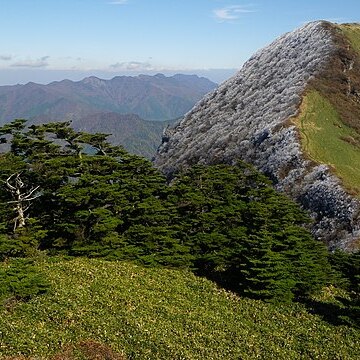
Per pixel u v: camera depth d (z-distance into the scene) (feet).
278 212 164.55
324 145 313.94
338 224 251.39
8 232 154.10
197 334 100.58
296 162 299.99
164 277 137.90
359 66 400.67
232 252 147.23
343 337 112.06
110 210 160.56
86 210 150.20
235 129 386.73
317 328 115.55
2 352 81.56
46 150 165.17
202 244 156.15
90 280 122.93
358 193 261.03
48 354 83.41
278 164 307.58
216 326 107.14
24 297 106.32
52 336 89.15
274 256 133.39
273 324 115.55
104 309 104.22
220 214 160.56
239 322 112.98
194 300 123.95
